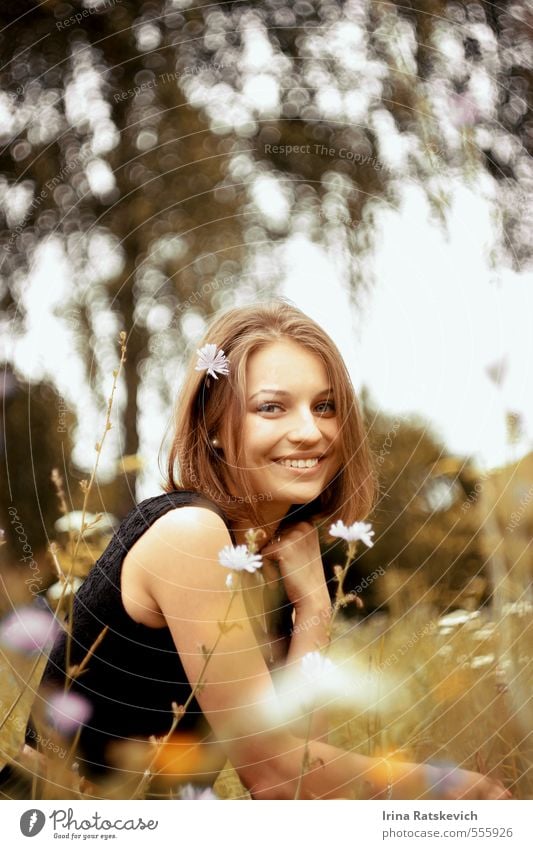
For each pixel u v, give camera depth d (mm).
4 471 3260
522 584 1539
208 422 1520
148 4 3717
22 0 3527
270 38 3658
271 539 1667
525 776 1417
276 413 1489
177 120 4062
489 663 1638
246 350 1479
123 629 1353
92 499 3002
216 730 1308
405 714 1631
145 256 4164
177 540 1321
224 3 3662
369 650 1847
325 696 1384
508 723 1457
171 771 1390
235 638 1296
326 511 1687
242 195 4230
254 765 1308
